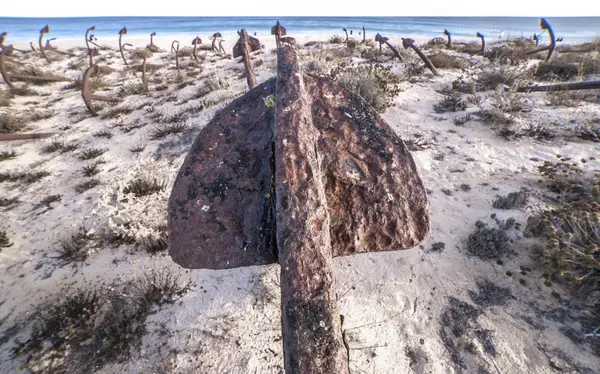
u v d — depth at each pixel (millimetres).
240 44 6848
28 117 8789
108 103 9758
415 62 10227
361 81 6539
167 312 3010
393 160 1565
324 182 1450
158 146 6484
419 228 1422
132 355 2668
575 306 2617
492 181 4188
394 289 3008
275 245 1312
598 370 2203
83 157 6348
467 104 6598
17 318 3092
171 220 1466
